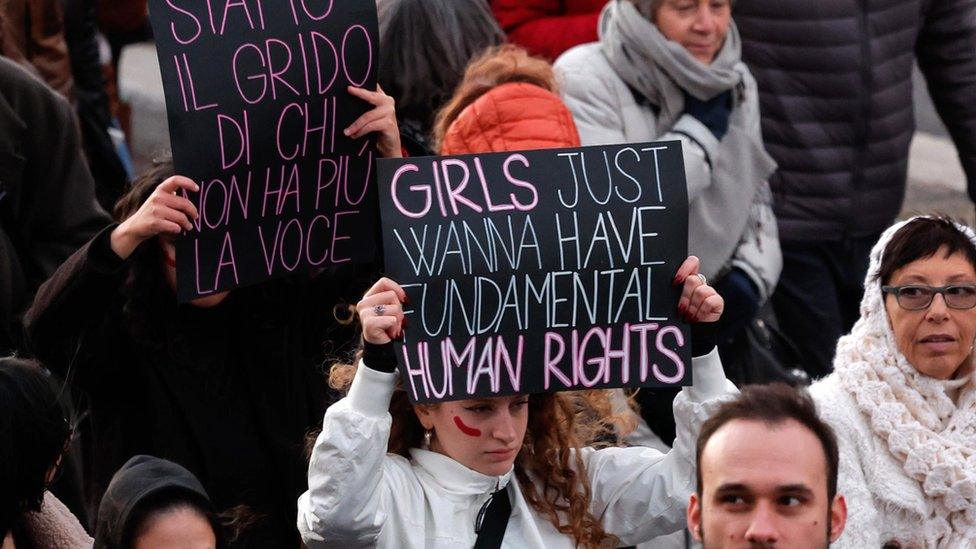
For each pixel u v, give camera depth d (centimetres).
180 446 1252
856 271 1977
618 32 1623
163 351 1244
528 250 1120
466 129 1402
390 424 1066
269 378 1270
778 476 925
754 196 1648
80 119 2066
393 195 1116
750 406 948
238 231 1204
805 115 1920
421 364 1094
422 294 1105
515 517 1124
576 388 1116
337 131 1229
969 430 1223
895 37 1939
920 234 1233
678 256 1128
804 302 1944
